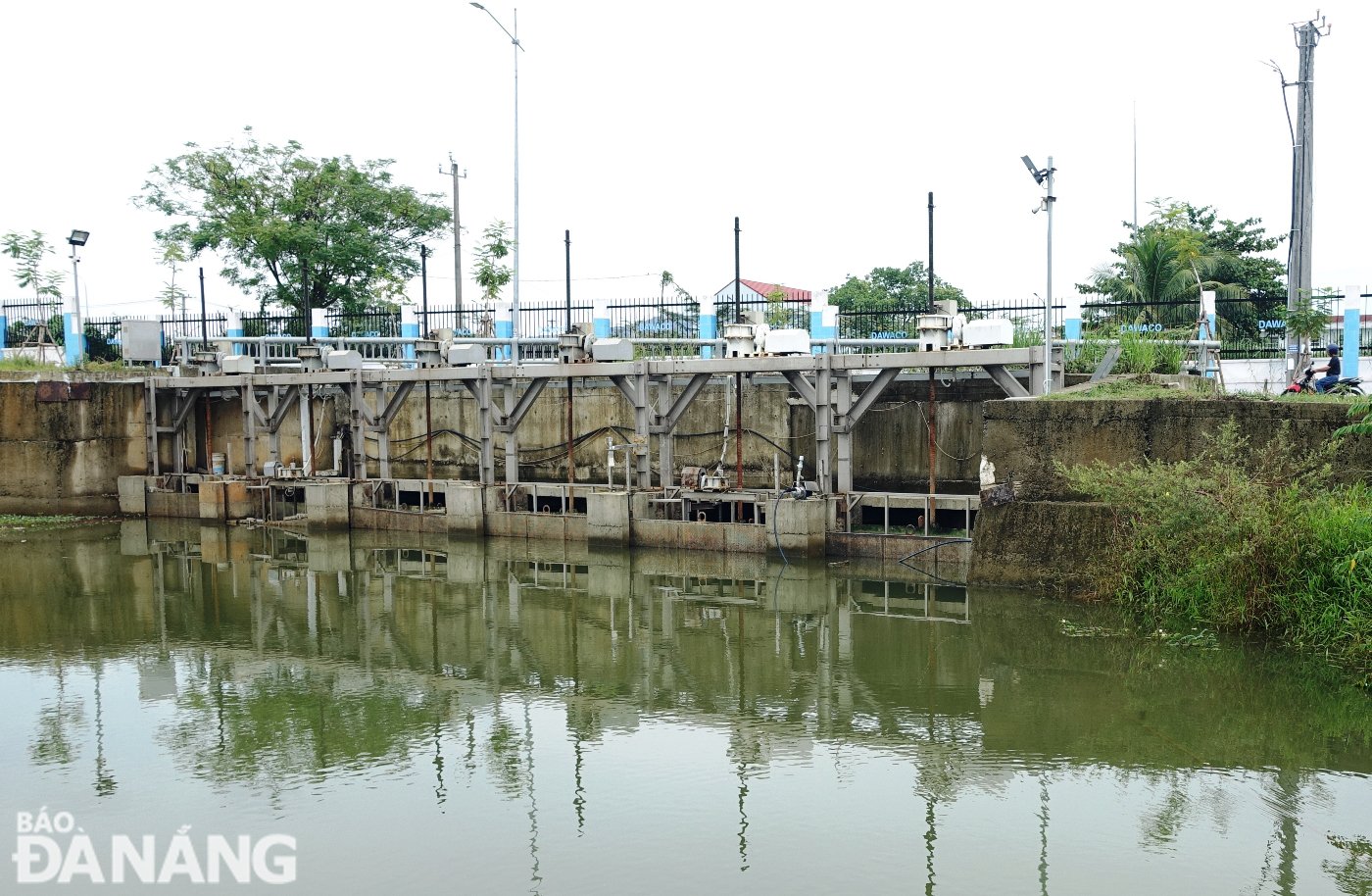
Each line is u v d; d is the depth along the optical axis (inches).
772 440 843.4
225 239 1406.3
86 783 343.3
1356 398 522.3
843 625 535.2
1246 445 518.9
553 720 404.5
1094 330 835.4
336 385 999.0
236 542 848.9
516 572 703.7
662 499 750.5
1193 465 494.6
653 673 465.4
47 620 585.0
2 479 975.6
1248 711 383.6
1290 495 466.9
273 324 1397.6
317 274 1457.9
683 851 286.7
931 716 394.9
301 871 280.8
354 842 296.8
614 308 1065.5
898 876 269.9
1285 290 1141.1
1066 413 551.8
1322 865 272.2
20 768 357.4
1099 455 546.9
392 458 1048.8
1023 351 622.8
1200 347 729.6
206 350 1136.2
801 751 363.6
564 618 573.3
